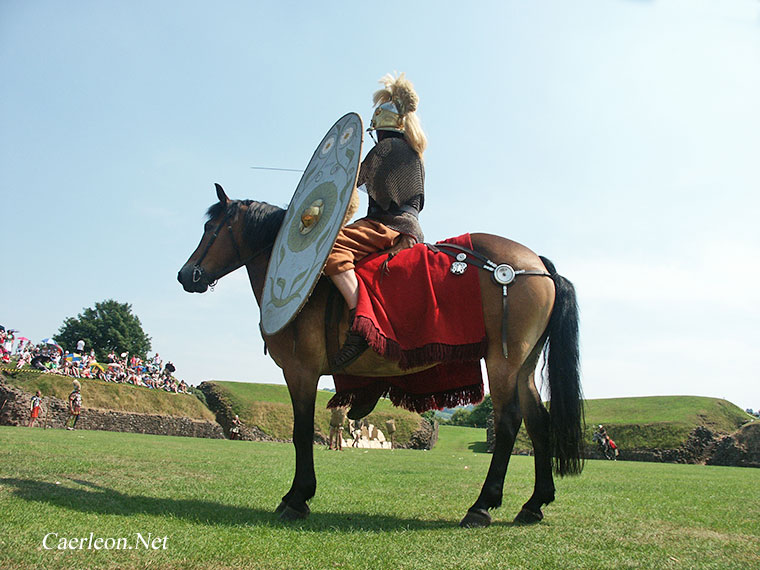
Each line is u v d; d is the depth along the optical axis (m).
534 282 4.90
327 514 4.97
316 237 5.03
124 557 3.05
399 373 5.28
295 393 4.98
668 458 38.94
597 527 4.69
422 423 47.53
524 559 3.41
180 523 3.99
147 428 38.69
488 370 4.84
